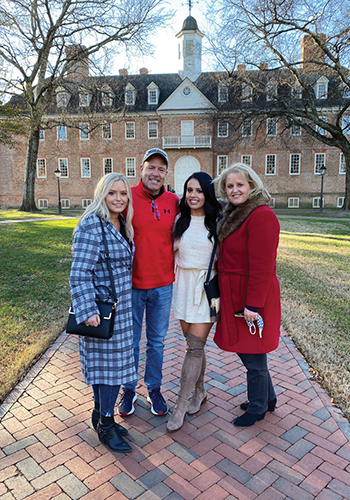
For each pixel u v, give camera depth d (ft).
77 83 70.85
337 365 11.65
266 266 7.66
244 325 8.20
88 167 119.03
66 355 12.39
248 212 7.97
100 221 7.68
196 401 9.39
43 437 8.16
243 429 8.56
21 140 117.91
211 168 116.26
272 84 73.00
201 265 8.70
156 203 9.09
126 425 8.77
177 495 6.55
